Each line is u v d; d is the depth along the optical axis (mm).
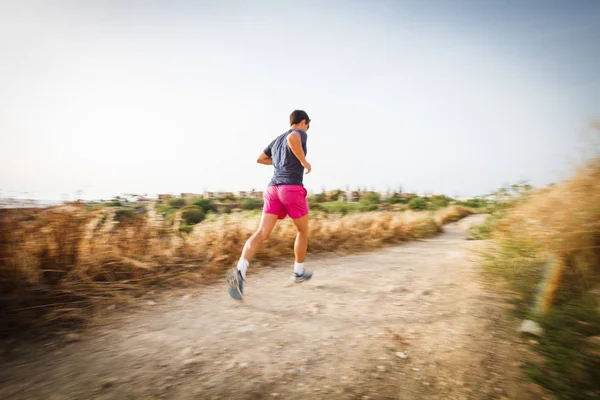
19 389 1938
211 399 1855
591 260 2543
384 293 3799
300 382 2018
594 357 2020
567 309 2520
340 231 7555
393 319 2980
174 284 3998
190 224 5863
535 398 1812
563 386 1846
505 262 3348
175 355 2352
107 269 3854
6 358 2305
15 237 3195
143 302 3449
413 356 2299
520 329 2486
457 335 2533
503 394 1859
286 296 3760
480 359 2184
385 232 8508
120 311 3197
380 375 2080
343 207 15289
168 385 1979
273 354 2363
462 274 4211
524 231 3107
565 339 2229
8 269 3031
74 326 2832
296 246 3801
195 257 4828
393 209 15164
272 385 1986
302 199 3561
